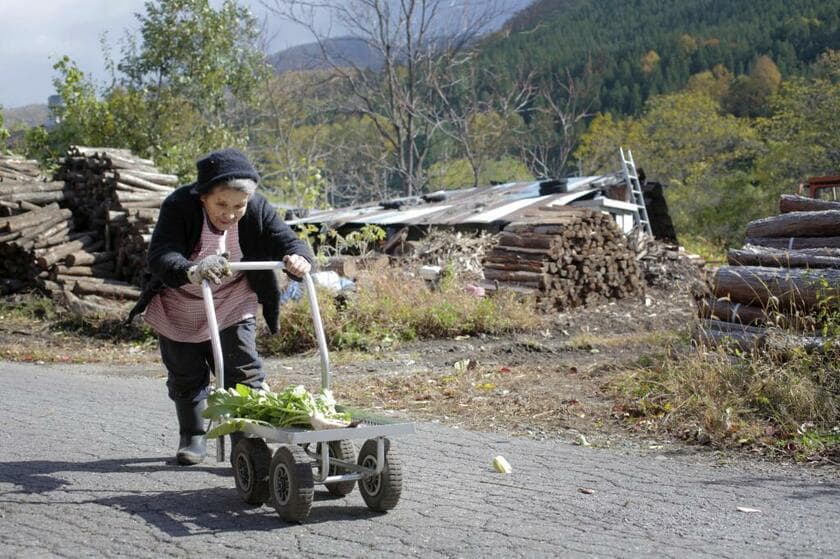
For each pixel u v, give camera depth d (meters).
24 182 18.83
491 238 18.97
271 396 4.89
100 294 16.59
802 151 44.75
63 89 31.81
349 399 9.15
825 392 7.43
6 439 6.91
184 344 5.77
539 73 63.88
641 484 5.75
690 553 4.29
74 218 18.28
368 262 16.34
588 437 7.29
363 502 5.22
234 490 5.44
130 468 5.98
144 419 7.95
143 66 33.22
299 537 4.51
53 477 5.71
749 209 43.62
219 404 4.93
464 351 12.91
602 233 17.53
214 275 5.09
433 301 14.60
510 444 7.02
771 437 6.96
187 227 5.50
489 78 60.16
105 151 18.17
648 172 56.66
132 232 17.03
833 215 9.39
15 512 4.94
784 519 4.94
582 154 58.22
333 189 52.91
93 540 4.45
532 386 9.32
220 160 5.31
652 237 21.72
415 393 9.32
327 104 52.00
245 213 5.56
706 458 6.57
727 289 9.11
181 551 4.29
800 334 8.24
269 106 46.81
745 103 74.44
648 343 12.64
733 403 7.53
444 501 5.25
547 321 15.42
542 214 17.53
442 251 18.48
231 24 34.09
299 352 13.20
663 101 59.25
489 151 54.72
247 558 4.20
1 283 17.41
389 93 52.16
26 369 11.89
